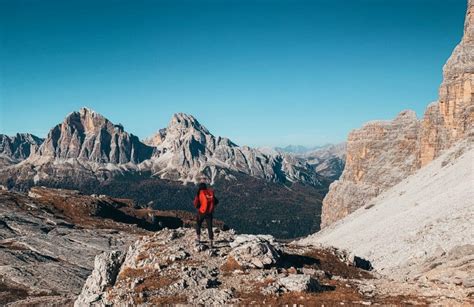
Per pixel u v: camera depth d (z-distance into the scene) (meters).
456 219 70.38
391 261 68.56
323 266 34.88
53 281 80.50
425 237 68.88
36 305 60.53
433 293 26.91
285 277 28.78
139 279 29.73
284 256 34.47
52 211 172.75
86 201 196.12
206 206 33.81
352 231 117.31
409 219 89.38
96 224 163.00
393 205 122.38
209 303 25.73
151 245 35.66
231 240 36.59
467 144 136.50
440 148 177.38
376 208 133.88
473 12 175.88
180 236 38.38
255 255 31.39
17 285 76.88
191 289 27.81
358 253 84.62
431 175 131.88
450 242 61.84
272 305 25.17
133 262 33.66
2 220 133.12
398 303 25.25
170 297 26.70
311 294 26.91
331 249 38.75
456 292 26.64
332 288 28.67
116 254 36.62
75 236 126.12
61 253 103.38
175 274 29.92
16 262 90.25
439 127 179.25
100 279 34.47
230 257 31.70
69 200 192.75
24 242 109.69
